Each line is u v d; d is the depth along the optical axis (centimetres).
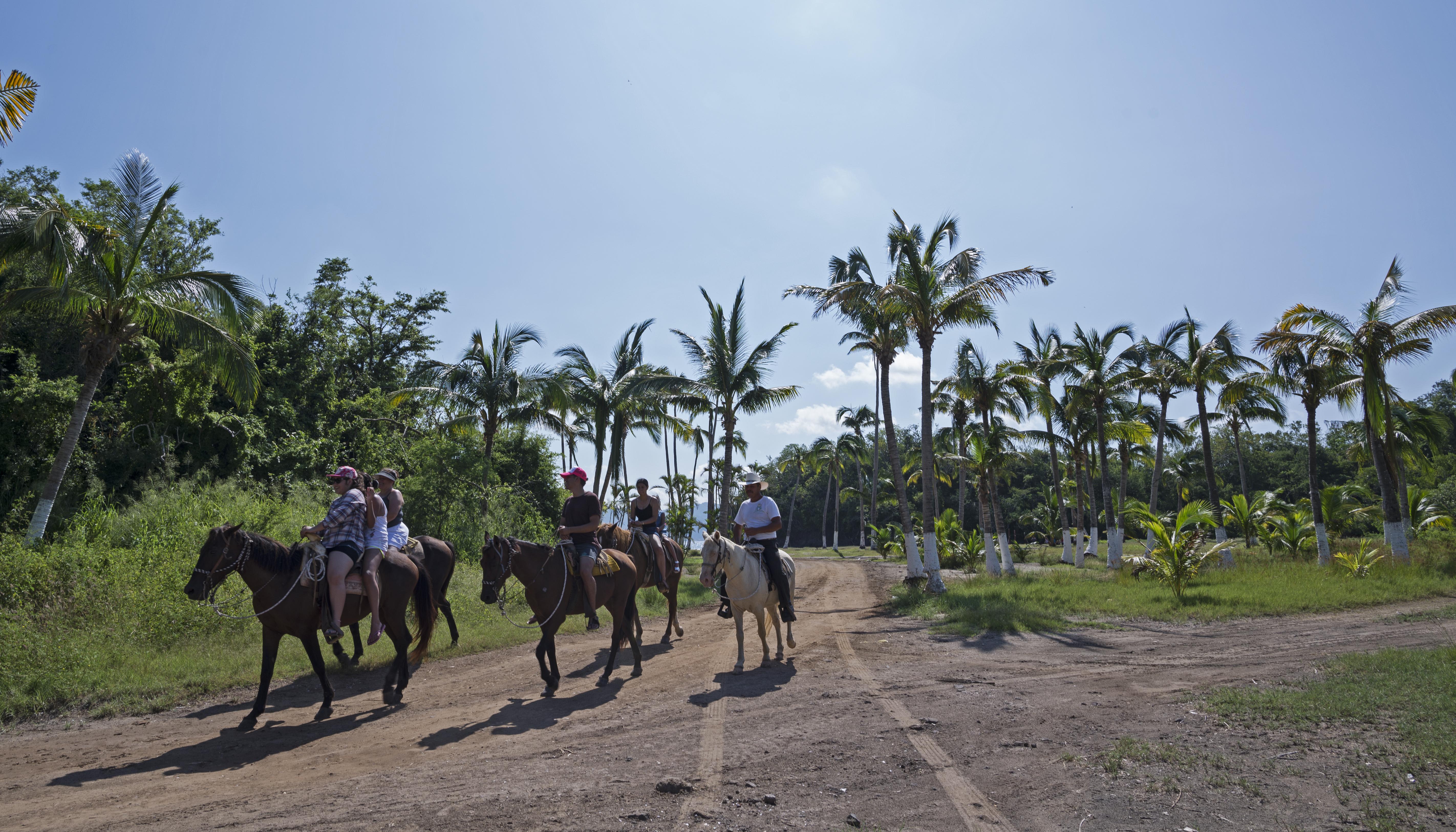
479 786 579
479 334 2581
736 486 4550
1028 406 3275
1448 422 2820
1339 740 615
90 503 1870
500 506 2494
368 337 3962
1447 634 1177
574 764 632
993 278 1980
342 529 841
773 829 485
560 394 2636
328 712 823
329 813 528
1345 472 6431
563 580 920
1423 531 3281
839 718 756
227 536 776
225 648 1112
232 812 536
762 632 1045
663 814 513
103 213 2405
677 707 819
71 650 977
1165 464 6206
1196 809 489
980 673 975
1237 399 2925
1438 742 581
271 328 3095
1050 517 5844
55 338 2383
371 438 3052
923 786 556
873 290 2127
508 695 907
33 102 1334
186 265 2820
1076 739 658
